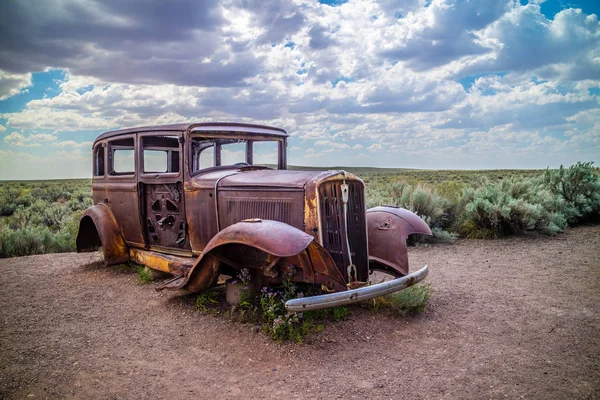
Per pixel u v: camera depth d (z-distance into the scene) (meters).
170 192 5.66
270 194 4.66
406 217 5.50
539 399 3.18
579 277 6.43
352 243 4.73
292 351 3.91
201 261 4.49
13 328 4.50
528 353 3.95
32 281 6.32
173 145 6.70
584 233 9.69
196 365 3.69
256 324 4.46
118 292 5.73
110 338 4.24
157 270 6.28
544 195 10.63
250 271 4.78
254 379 3.45
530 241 9.11
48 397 3.14
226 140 6.09
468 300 5.50
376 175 53.50
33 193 24.86
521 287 6.04
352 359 3.79
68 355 3.86
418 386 3.35
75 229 10.36
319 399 3.16
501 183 12.18
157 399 3.15
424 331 4.45
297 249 3.76
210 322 4.59
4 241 8.97
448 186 13.02
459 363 3.75
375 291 4.13
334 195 4.56
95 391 3.24
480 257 7.96
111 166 6.76
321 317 4.61
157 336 4.29
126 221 6.44
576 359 3.83
